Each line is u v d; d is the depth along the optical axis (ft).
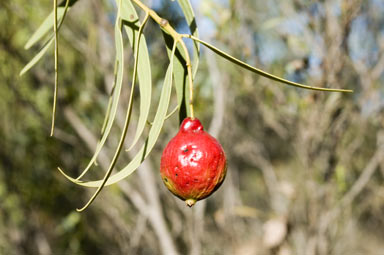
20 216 16.65
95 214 16.84
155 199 12.05
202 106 13.11
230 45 11.47
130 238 14.76
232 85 13.51
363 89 12.25
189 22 4.69
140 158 3.81
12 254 16.58
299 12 11.53
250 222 16.44
